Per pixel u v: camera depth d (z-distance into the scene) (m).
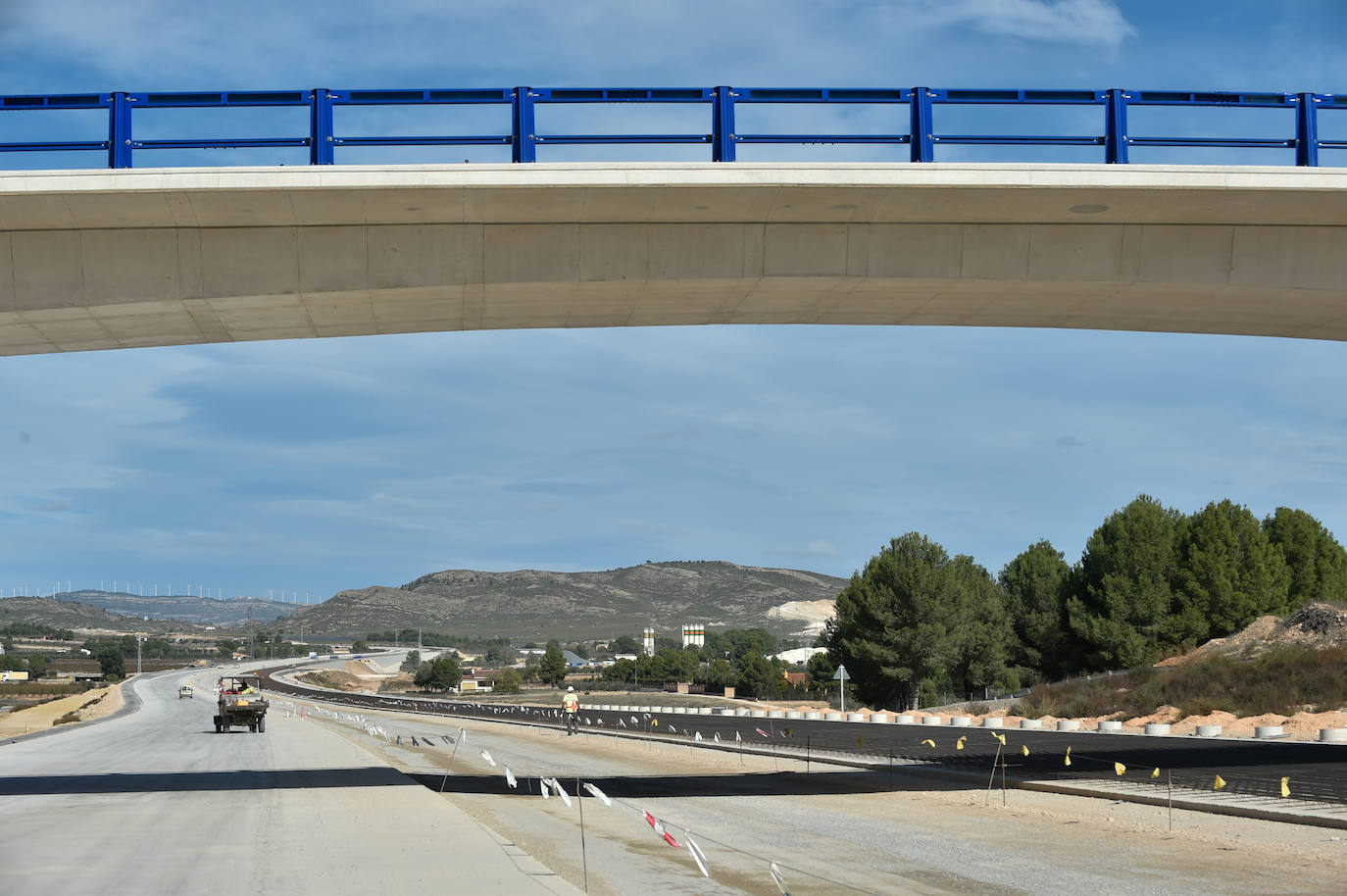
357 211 19.19
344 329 22.69
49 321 20.14
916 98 19.88
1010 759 28.03
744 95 19.61
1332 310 22.72
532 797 22.44
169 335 22.05
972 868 14.01
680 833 16.98
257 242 19.72
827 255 20.66
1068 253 21.03
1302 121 20.53
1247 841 15.76
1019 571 73.50
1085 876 13.35
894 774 26.20
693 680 149.00
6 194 17.78
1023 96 20.09
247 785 22.53
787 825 17.94
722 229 20.52
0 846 14.25
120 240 19.52
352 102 19.06
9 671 195.88
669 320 23.42
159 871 12.30
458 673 162.00
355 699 112.19
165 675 199.75
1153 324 24.22
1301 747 29.11
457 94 19.19
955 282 20.92
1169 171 19.34
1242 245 21.31
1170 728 36.03
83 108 18.64
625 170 18.55
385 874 11.90
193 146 18.80
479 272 20.12
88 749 36.97
